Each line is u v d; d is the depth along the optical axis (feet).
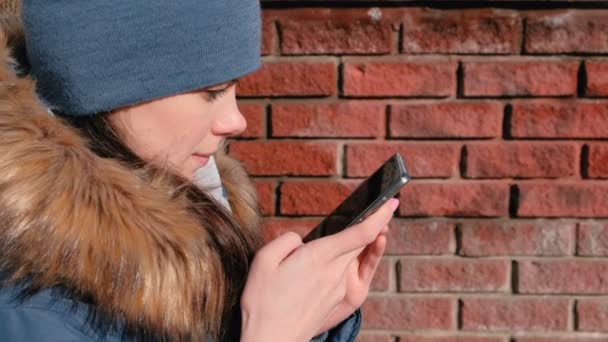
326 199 6.39
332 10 6.21
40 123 2.87
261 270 3.08
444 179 6.35
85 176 2.83
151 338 2.89
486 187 6.32
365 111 6.29
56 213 2.70
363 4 6.17
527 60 6.18
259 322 3.01
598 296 6.44
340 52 6.22
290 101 6.32
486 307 6.48
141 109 3.07
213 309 3.04
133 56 2.95
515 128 6.24
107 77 2.95
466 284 6.47
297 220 6.45
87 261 2.72
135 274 2.78
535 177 6.30
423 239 6.43
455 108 6.24
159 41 2.97
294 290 3.05
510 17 6.12
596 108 6.20
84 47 2.91
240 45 3.18
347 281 3.68
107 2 2.89
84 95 2.96
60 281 2.74
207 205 3.21
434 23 6.15
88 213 2.75
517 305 6.47
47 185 2.72
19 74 3.16
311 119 6.32
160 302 2.82
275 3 6.18
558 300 6.46
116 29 2.91
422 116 6.27
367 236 3.16
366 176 6.35
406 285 6.50
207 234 3.09
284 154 6.37
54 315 2.69
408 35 6.17
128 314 2.80
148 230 2.85
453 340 6.53
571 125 6.22
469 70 6.18
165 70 3.01
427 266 6.47
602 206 6.29
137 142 3.10
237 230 3.31
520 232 6.37
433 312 6.52
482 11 6.15
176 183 3.12
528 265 6.42
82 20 2.89
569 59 6.17
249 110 6.34
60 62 2.93
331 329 3.87
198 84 3.07
